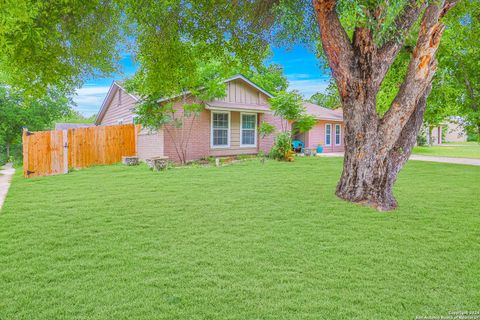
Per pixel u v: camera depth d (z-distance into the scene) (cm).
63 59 627
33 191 712
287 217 495
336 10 528
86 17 581
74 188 745
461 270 308
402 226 450
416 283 283
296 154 1733
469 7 740
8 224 458
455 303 251
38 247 368
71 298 256
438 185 782
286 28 632
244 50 677
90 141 1289
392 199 562
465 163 1334
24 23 432
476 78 1099
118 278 291
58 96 1997
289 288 273
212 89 1253
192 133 1377
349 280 288
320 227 446
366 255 345
